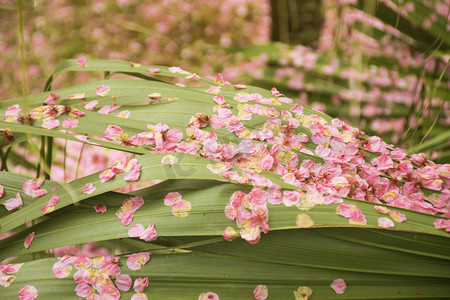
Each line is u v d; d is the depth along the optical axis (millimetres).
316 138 676
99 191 616
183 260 599
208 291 593
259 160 649
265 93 728
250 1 2490
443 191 652
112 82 725
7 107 714
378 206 606
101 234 605
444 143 770
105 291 591
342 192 630
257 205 596
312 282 596
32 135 706
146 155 633
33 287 593
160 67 771
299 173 639
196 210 603
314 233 597
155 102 708
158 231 597
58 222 622
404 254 595
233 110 692
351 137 678
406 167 660
